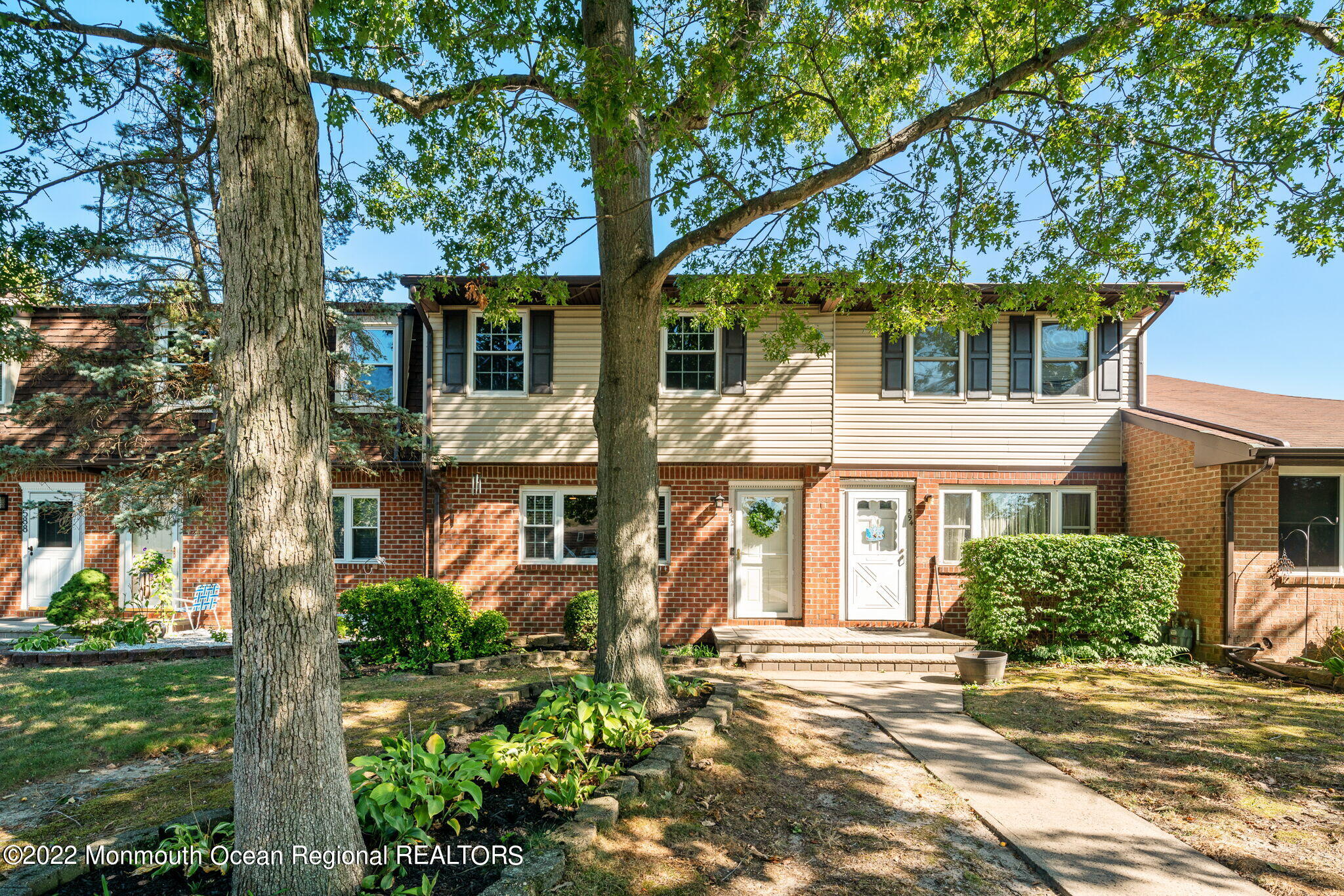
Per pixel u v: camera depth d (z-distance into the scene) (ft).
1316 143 22.16
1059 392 39.81
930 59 25.29
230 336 10.50
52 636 33.27
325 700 10.72
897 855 14.03
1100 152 24.80
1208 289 25.39
